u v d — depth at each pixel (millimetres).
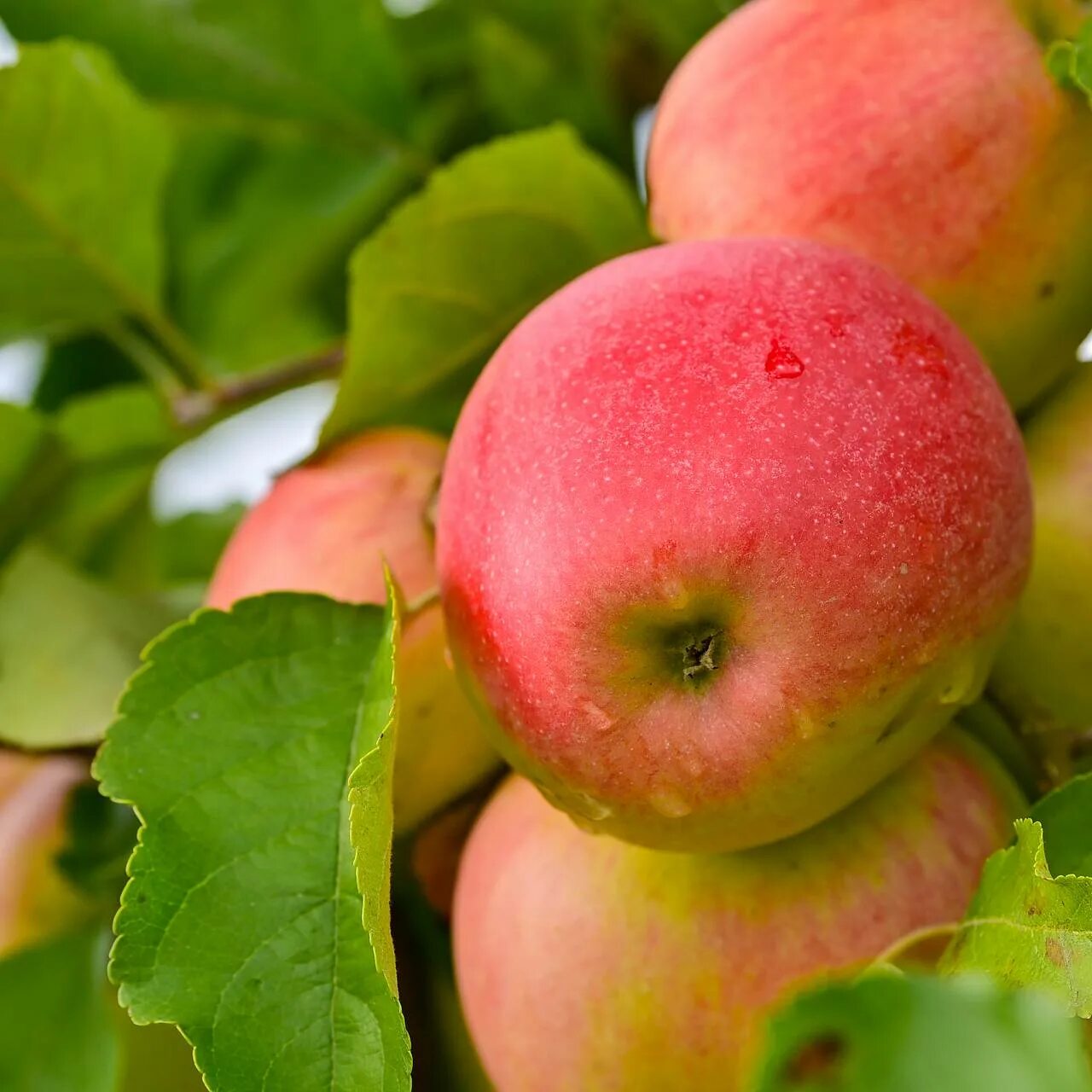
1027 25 449
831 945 429
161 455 542
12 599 522
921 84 447
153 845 424
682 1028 431
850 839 434
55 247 523
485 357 484
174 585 577
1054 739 463
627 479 408
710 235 456
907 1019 351
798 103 451
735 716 411
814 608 407
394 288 473
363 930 417
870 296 424
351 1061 409
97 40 545
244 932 418
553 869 440
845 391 413
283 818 427
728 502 406
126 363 596
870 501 408
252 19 549
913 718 418
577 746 415
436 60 577
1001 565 420
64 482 544
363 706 438
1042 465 464
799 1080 353
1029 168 446
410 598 460
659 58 566
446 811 466
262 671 442
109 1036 499
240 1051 411
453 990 492
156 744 434
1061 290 453
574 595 409
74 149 513
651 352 416
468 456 426
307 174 579
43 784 534
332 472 474
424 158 566
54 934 514
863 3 453
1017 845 406
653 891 434
